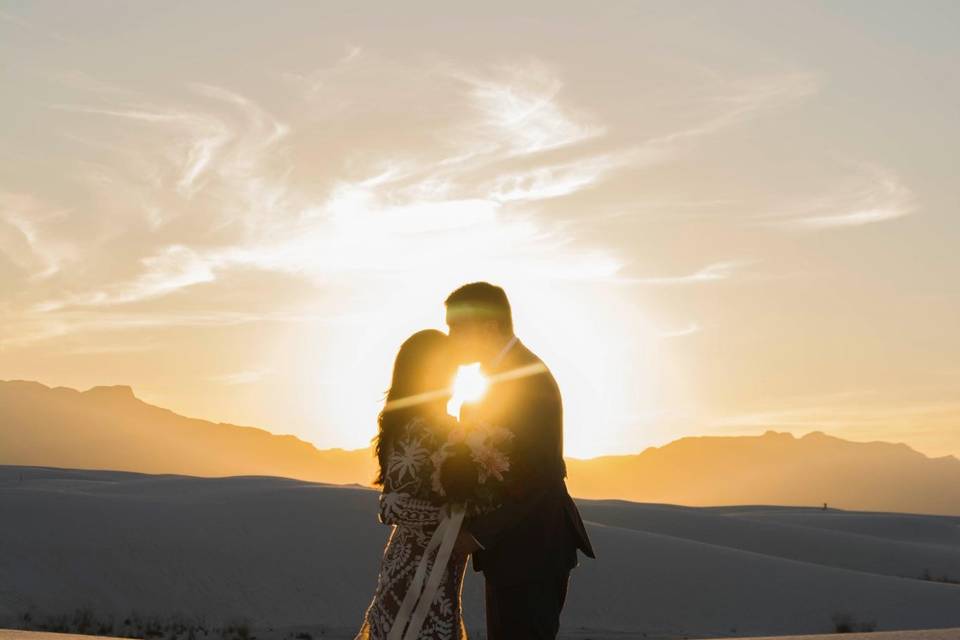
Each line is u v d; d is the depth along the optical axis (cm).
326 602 5062
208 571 5256
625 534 6600
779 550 8781
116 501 6397
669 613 5162
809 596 5494
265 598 5019
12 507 5841
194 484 9281
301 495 7088
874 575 6078
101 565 5122
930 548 9338
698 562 5962
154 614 4644
